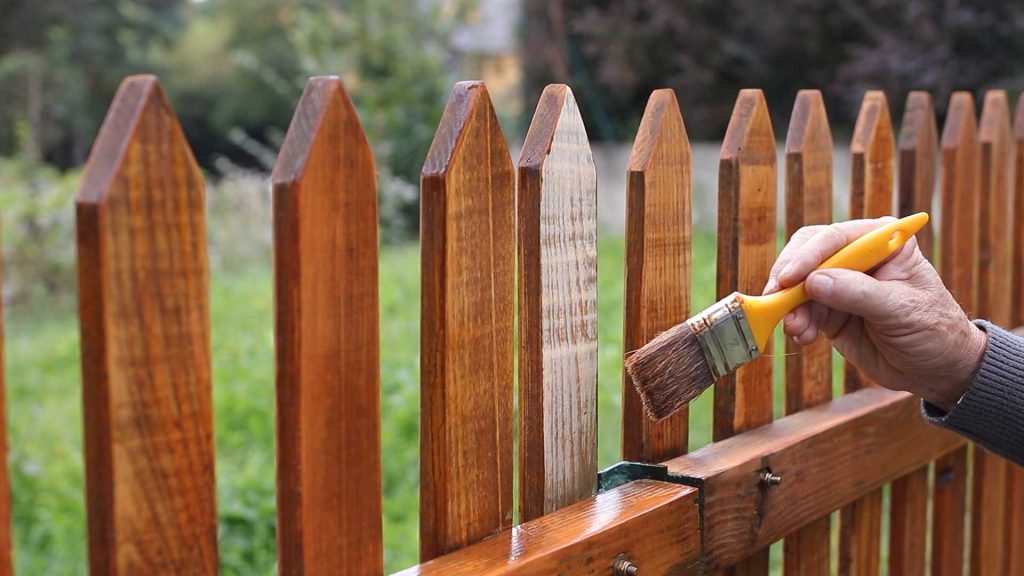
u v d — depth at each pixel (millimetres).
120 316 810
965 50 9648
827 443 1651
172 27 30094
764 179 1626
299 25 12047
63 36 25844
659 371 1252
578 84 13328
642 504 1282
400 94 11148
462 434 1147
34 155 11406
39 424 4738
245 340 5707
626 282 1409
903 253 1395
